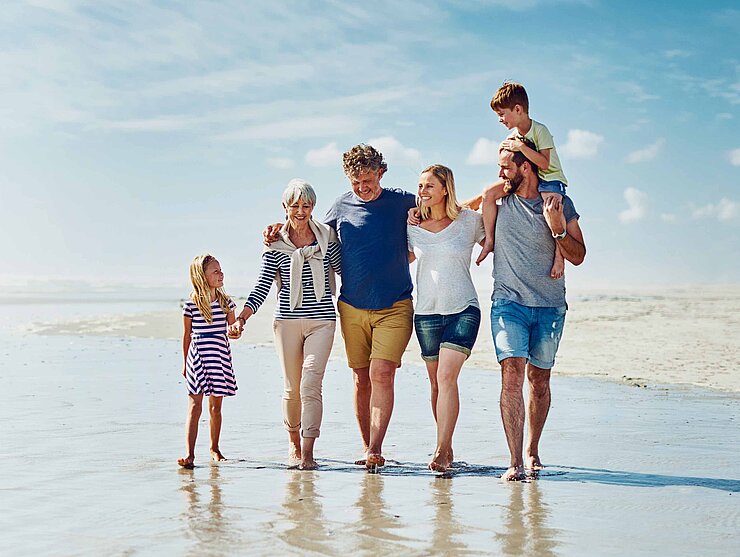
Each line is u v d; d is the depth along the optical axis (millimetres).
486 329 16484
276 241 6246
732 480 5344
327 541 3998
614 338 14805
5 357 12516
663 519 4438
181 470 5613
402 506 4680
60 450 6176
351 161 6129
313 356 6000
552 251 5875
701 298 28062
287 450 6391
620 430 7074
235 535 4086
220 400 6047
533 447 5867
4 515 4438
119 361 12078
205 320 6047
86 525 4254
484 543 3980
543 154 5883
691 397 8906
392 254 6117
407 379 10430
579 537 4094
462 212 6066
